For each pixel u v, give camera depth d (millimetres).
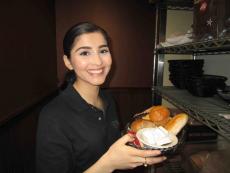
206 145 1166
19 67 1428
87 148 815
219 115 783
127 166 637
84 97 894
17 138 1383
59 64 2436
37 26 1812
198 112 857
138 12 2371
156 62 1566
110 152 628
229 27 797
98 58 775
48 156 741
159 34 1522
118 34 2387
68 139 779
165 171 1329
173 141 679
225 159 1019
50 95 2180
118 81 2463
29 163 1592
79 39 763
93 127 836
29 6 1638
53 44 2305
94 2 2336
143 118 910
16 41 1390
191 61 1323
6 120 1199
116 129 982
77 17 2354
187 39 1104
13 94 1322
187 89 1295
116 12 2359
